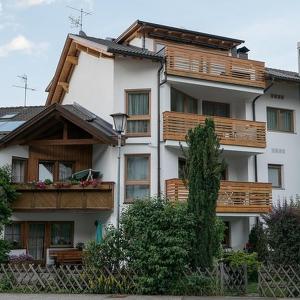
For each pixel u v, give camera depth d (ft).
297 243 48.44
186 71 76.18
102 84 80.69
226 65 79.97
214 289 47.73
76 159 79.00
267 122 86.28
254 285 51.65
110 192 71.10
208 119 51.85
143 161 75.31
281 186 85.97
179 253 46.73
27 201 71.20
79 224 77.00
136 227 48.21
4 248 63.82
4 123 86.33
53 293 48.32
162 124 75.31
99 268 48.83
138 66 77.66
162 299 44.83
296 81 85.51
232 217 80.02
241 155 83.35
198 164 50.80
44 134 76.95
